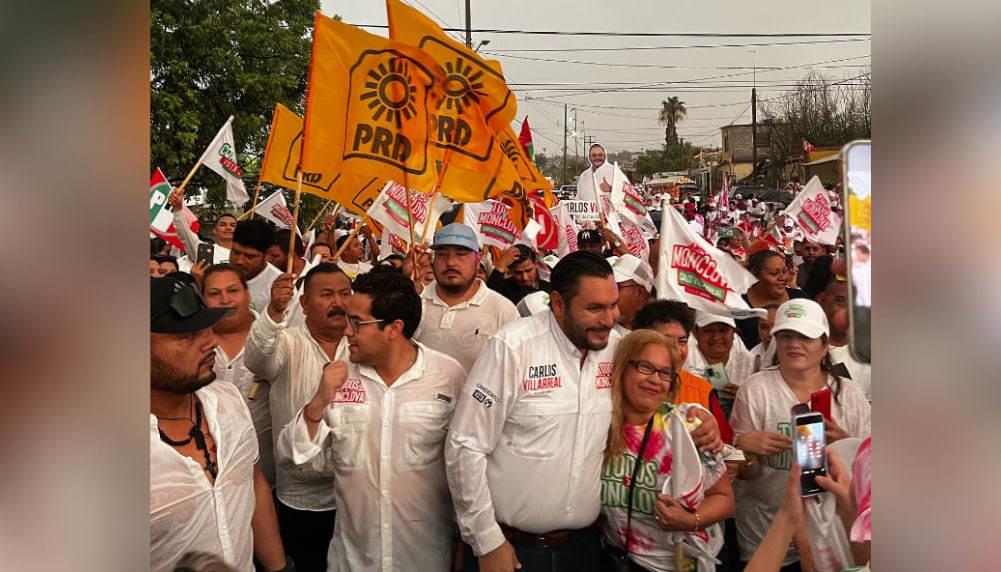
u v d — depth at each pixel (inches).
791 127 967.6
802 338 129.3
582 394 115.1
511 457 115.9
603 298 110.7
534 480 114.8
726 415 154.6
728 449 122.5
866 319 52.3
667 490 112.7
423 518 124.1
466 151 177.9
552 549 117.0
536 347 115.6
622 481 116.7
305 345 153.8
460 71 175.8
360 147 169.9
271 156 260.2
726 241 450.9
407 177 173.2
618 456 117.0
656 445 114.8
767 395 133.6
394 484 122.3
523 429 115.3
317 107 167.5
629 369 115.8
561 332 116.5
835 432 103.2
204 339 88.2
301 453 115.0
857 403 130.0
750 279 160.6
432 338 184.4
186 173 652.7
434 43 174.4
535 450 114.7
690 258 161.0
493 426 115.5
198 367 87.6
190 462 89.4
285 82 707.4
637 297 176.7
